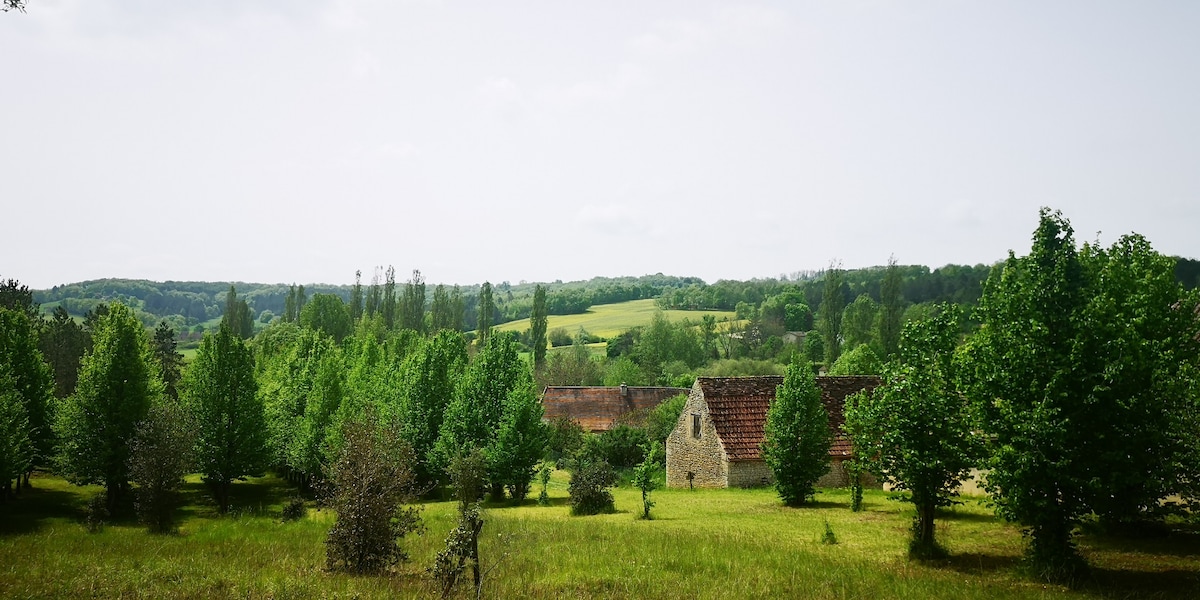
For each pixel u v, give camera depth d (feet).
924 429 57.47
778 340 338.54
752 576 47.67
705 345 342.44
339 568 48.16
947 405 56.70
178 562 47.80
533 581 46.50
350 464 51.03
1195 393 48.49
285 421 160.66
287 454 153.58
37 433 135.74
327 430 134.31
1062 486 47.75
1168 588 45.37
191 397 127.34
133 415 117.08
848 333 272.92
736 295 484.74
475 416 122.93
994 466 52.16
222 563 48.39
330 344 220.84
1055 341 49.42
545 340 317.63
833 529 72.84
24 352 138.62
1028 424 47.47
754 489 119.34
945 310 60.13
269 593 38.32
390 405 140.97
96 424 115.55
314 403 145.69
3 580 39.34
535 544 61.57
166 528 80.18
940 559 56.90
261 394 152.87
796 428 95.45
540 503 112.27
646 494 86.28
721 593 42.42
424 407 135.03
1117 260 63.46
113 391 116.37
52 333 229.25
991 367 51.90
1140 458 46.98
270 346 289.74
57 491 141.08
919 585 45.98
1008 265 55.31
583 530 69.77
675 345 326.03
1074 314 48.75
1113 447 46.93
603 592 43.06
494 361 126.62
